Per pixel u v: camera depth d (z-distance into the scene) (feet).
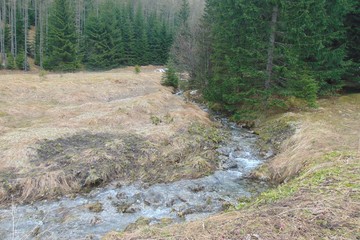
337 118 43.21
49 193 27.73
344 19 51.44
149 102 58.34
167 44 192.34
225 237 14.40
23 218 23.82
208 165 34.35
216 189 29.27
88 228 22.45
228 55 56.59
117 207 25.93
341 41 53.62
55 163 31.50
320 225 14.49
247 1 46.44
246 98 51.75
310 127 38.88
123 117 48.21
